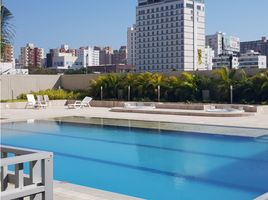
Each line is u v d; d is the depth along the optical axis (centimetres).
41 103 2581
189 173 844
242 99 2189
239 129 1412
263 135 1284
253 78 2173
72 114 2052
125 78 2717
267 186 731
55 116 1958
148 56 12800
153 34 12631
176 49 12119
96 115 1984
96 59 14350
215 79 2344
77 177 827
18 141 1317
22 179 461
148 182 776
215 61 11712
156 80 2511
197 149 1108
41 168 464
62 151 1135
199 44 12438
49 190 464
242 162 943
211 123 1559
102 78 2797
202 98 2338
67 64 12600
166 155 1044
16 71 4103
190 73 2503
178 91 2391
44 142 1290
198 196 671
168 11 12225
